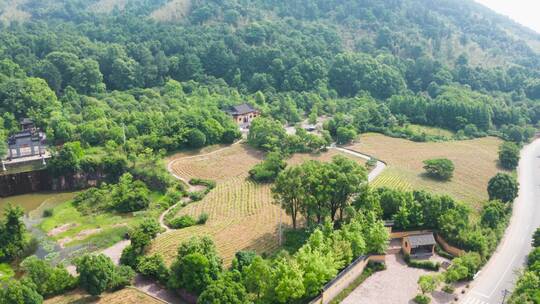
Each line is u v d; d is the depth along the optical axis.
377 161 139.25
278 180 92.50
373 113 173.50
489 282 82.88
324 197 89.50
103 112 152.88
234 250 88.88
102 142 138.75
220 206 110.56
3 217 105.81
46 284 74.31
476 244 88.31
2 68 166.62
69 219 107.56
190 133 142.62
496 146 160.88
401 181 123.00
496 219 100.31
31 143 133.38
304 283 71.38
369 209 92.69
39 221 106.94
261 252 87.31
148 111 158.38
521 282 75.31
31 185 125.06
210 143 147.62
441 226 93.25
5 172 124.25
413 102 187.00
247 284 71.06
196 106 167.25
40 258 89.75
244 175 128.75
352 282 80.62
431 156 145.50
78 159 125.94
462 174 131.38
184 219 102.06
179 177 126.81
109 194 115.81
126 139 139.75
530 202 120.56
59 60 183.62
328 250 78.62
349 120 162.75
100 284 73.19
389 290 79.19
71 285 76.44
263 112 177.12
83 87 181.38
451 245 90.88
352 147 152.25
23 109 150.50
